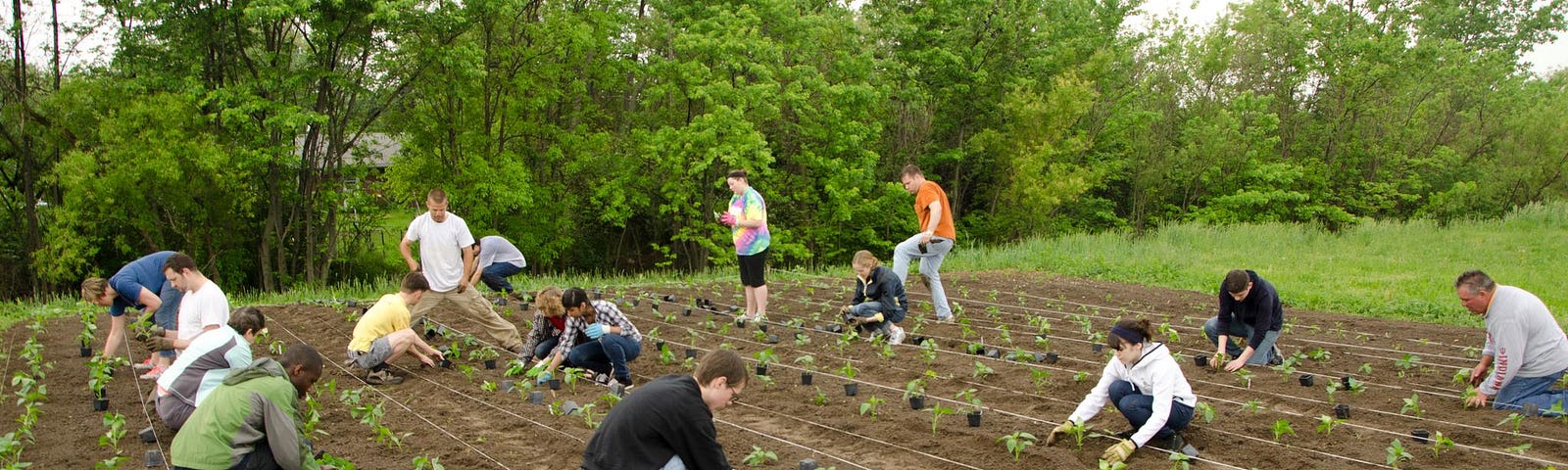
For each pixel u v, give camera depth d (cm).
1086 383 786
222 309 713
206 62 2044
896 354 902
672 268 2864
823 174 2748
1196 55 3422
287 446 459
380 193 2391
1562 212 2642
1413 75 3228
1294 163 3281
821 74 2541
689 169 2395
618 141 2539
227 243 2250
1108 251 1980
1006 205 3119
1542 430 635
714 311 1148
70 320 1095
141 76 1989
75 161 1902
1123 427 656
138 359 894
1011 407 724
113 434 614
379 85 2181
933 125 3069
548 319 817
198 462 445
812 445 639
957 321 1108
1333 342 1007
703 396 422
